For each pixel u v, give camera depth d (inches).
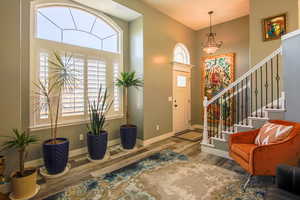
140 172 93.4
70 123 116.3
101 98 134.3
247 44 166.1
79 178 87.8
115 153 124.0
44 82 104.3
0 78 76.0
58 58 102.3
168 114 169.8
